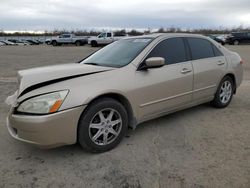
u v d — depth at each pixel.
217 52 5.14
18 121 3.06
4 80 8.75
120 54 4.14
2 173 3.04
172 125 4.45
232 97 5.82
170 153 3.46
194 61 4.58
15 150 3.60
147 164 3.20
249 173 2.97
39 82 3.17
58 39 38.78
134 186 2.79
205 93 4.83
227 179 2.87
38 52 23.52
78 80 3.29
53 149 3.60
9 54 21.02
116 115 3.58
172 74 4.13
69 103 3.10
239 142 3.77
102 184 2.83
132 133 4.12
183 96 4.38
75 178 2.94
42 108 3.00
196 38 4.81
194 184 2.79
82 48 30.02
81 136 3.28
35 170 3.11
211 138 3.91
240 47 28.55
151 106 3.92
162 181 2.86
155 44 4.11
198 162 3.22
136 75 3.72
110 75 3.51
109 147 3.54
